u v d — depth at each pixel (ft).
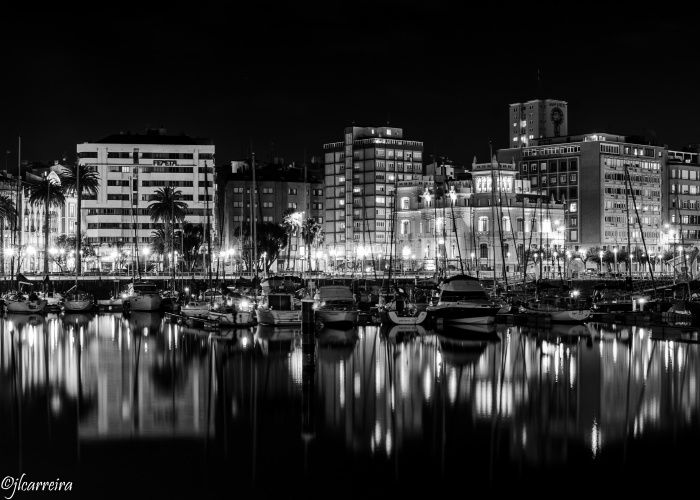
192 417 240.94
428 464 199.31
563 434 222.89
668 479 189.88
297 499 180.04
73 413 245.24
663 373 313.53
